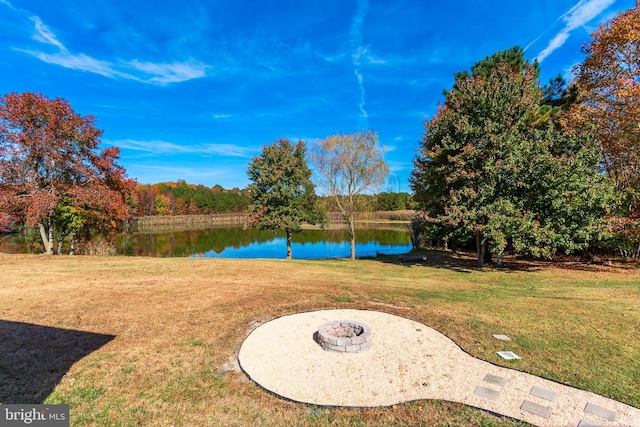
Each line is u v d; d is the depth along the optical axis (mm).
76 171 16297
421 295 8500
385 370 4598
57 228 18516
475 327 6105
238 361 4793
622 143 12617
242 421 3449
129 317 6418
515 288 9523
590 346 5230
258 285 9445
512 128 11969
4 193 14062
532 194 11609
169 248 28672
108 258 14539
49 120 15055
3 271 10508
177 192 70312
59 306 6949
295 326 6250
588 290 9133
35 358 4656
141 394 3875
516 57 14438
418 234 25094
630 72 12148
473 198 11680
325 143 18141
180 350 5059
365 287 9391
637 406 3654
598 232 11305
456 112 13234
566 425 3361
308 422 3447
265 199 18844
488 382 4203
